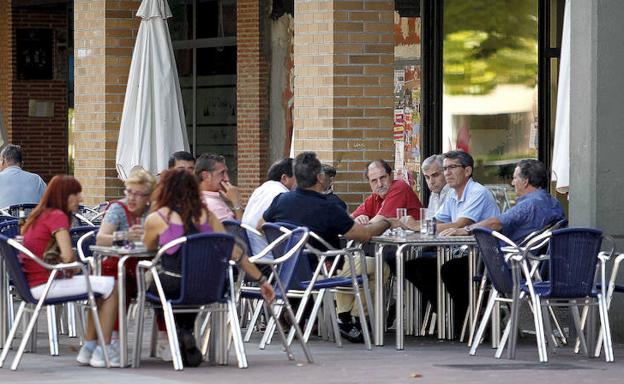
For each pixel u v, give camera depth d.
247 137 46.00
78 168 39.47
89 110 38.94
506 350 23.64
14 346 24.47
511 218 24.22
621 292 24.05
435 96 35.31
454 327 25.94
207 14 48.16
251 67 45.72
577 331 22.88
